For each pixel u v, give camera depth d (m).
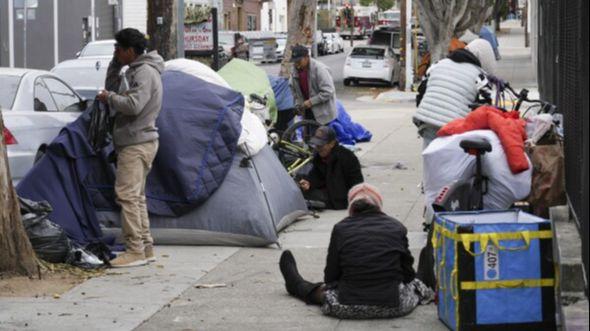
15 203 8.87
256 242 10.28
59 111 13.77
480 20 39.25
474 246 6.91
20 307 8.01
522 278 6.94
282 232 11.20
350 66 41.59
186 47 20.78
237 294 8.44
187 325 7.52
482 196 8.89
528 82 37.56
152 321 7.64
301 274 9.09
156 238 10.41
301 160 12.88
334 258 7.64
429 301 7.94
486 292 6.94
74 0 38.28
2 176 8.74
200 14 20.67
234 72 15.68
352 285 7.55
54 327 7.46
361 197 7.74
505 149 8.90
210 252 10.13
